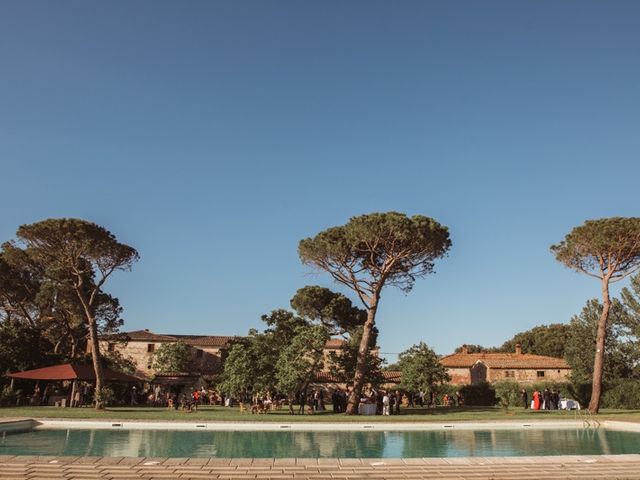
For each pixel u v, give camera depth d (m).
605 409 37.22
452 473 11.65
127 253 36.00
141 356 58.56
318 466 12.12
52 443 17.72
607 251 33.38
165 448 16.91
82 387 37.19
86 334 51.75
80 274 34.72
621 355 54.25
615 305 54.88
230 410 34.88
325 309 47.19
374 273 34.41
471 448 17.64
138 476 11.00
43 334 48.28
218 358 59.03
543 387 43.25
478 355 62.78
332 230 34.22
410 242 32.31
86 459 12.43
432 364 43.59
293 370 30.84
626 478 11.27
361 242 33.06
